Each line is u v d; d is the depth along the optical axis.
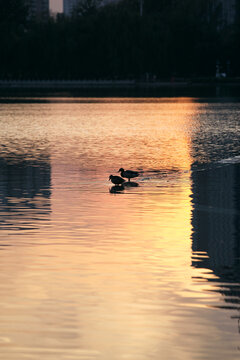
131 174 32.03
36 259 17.97
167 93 187.38
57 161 40.78
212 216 24.06
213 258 18.08
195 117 86.31
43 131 63.69
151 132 62.66
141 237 20.66
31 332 12.91
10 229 21.73
